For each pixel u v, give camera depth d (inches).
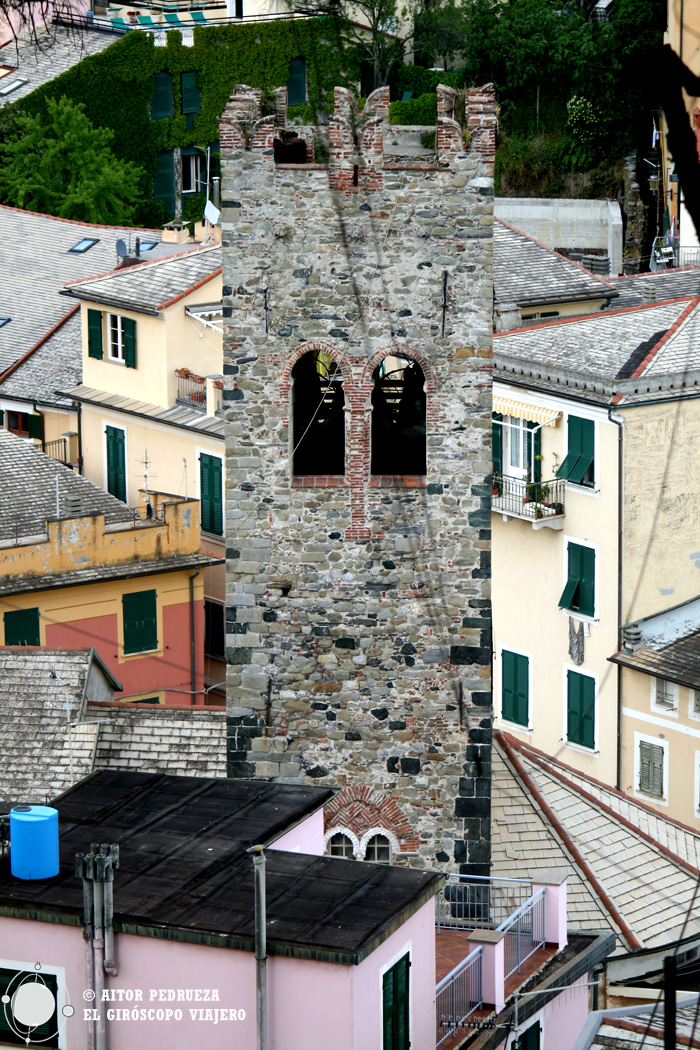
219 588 3216.0
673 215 4109.3
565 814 1779.0
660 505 2657.5
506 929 1443.2
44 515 2999.5
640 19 4411.9
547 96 4542.3
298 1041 1115.9
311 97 4397.1
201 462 3250.5
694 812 2571.4
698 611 2679.6
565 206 4436.5
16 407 3663.9
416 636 1603.1
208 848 1294.3
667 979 1149.7
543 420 2726.4
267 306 1556.3
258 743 1630.2
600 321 2903.5
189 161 5172.2
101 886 1147.9
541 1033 1395.2
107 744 1829.5
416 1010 1221.1
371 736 1617.9
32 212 4416.8
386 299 1551.4
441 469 1578.5
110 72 5059.1
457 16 4495.6
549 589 2775.6
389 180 1528.1
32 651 1971.0
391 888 1217.4
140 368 3410.4
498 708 2918.3
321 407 1685.5
